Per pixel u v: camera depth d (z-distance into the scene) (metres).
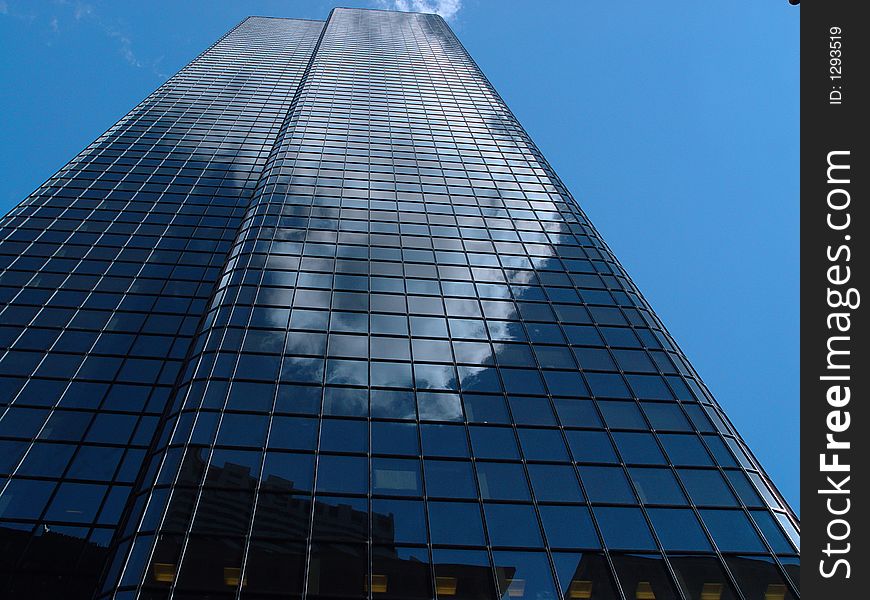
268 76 84.00
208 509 18.81
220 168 54.81
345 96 64.94
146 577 16.67
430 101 65.94
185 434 21.75
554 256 37.50
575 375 27.31
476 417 24.20
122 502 25.27
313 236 36.41
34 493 25.11
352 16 113.38
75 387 30.55
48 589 22.06
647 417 25.16
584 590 17.81
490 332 29.62
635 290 35.09
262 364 25.64
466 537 19.03
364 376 25.67
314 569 17.52
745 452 24.12
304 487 20.08
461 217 41.06
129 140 59.25
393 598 17.11
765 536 19.88
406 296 31.67
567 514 20.16
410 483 20.77
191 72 83.12
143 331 34.94
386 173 46.59
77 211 46.09
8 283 37.09
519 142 56.59
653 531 19.80
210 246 43.53
